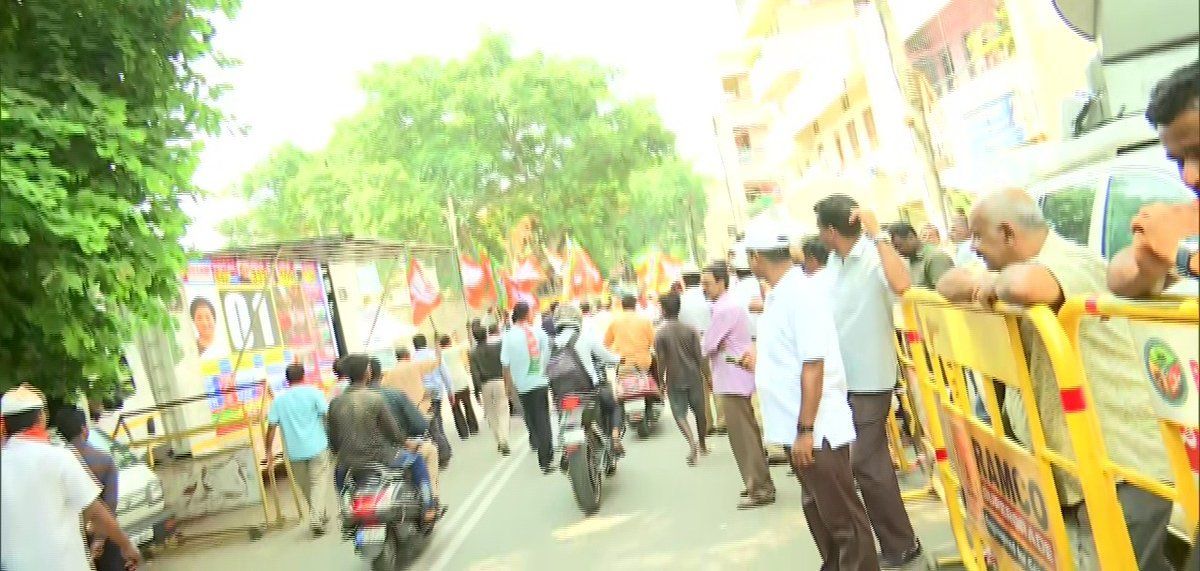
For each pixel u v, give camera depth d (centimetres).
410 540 859
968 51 1869
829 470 495
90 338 676
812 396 488
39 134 630
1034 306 320
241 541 1110
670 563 702
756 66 4328
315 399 1090
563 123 5403
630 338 1324
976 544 495
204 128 766
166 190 689
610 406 1062
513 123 5378
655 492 972
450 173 5053
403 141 5450
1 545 442
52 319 647
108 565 765
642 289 3481
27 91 654
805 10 4078
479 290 2519
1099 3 450
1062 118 693
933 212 1688
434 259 3111
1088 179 532
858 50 2667
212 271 1564
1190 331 239
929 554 578
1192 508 262
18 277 637
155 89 729
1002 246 370
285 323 1842
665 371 1097
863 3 2497
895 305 663
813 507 537
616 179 5719
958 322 423
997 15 1688
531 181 5506
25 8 671
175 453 1352
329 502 1243
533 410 1229
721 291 845
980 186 1012
